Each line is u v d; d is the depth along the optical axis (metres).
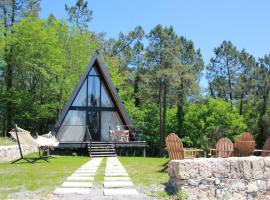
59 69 31.75
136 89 47.44
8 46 30.86
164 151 41.72
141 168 13.54
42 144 17.36
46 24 33.59
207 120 42.72
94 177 10.61
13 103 32.06
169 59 43.19
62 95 34.38
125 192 8.16
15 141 22.72
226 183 8.92
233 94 50.84
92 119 27.31
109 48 49.91
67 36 34.78
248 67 50.62
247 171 9.19
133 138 26.84
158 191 8.46
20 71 33.41
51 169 13.12
